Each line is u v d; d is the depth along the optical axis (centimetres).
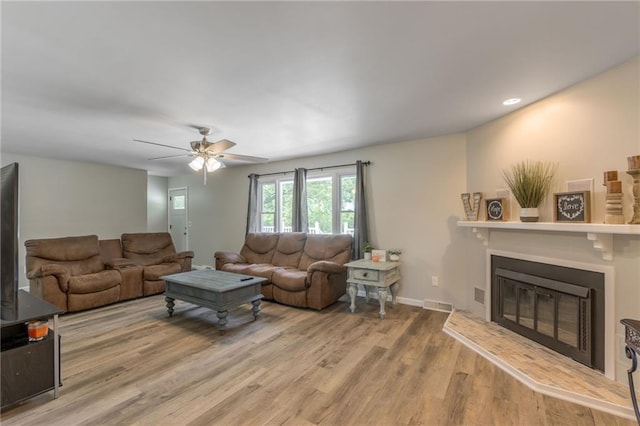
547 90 263
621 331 218
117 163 605
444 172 406
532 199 279
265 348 290
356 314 391
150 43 188
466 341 296
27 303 230
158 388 223
